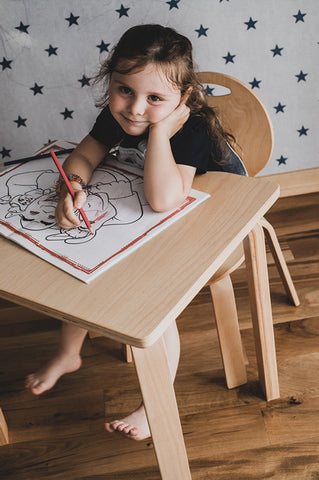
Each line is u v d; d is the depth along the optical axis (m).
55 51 1.53
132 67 0.83
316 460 1.12
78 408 1.29
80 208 0.82
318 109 1.77
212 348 1.40
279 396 1.26
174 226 0.79
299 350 1.37
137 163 0.97
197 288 0.69
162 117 0.89
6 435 1.22
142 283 0.69
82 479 1.14
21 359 1.43
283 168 1.90
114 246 0.76
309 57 1.65
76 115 1.67
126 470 1.15
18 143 1.71
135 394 1.31
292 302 1.49
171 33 0.90
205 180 0.89
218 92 1.67
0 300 1.62
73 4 1.46
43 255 0.75
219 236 0.76
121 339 0.63
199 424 1.22
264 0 1.52
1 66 1.54
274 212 1.87
